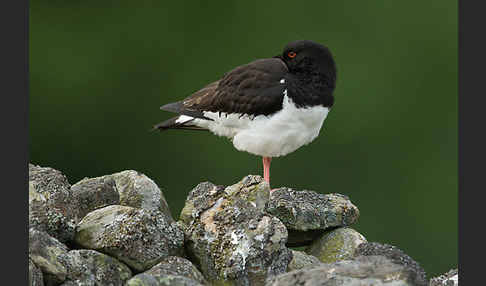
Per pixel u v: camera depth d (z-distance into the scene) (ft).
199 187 41.04
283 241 34.68
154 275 29.96
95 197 38.22
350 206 41.01
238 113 43.83
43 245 31.07
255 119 43.50
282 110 42.86
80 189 38.45
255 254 34.19
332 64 43.45
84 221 35.12
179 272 32.73
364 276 28.89
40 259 30.55
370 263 29.71
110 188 38.93
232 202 36.29
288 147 44.32
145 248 33.71
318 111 43.27
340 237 39.96
